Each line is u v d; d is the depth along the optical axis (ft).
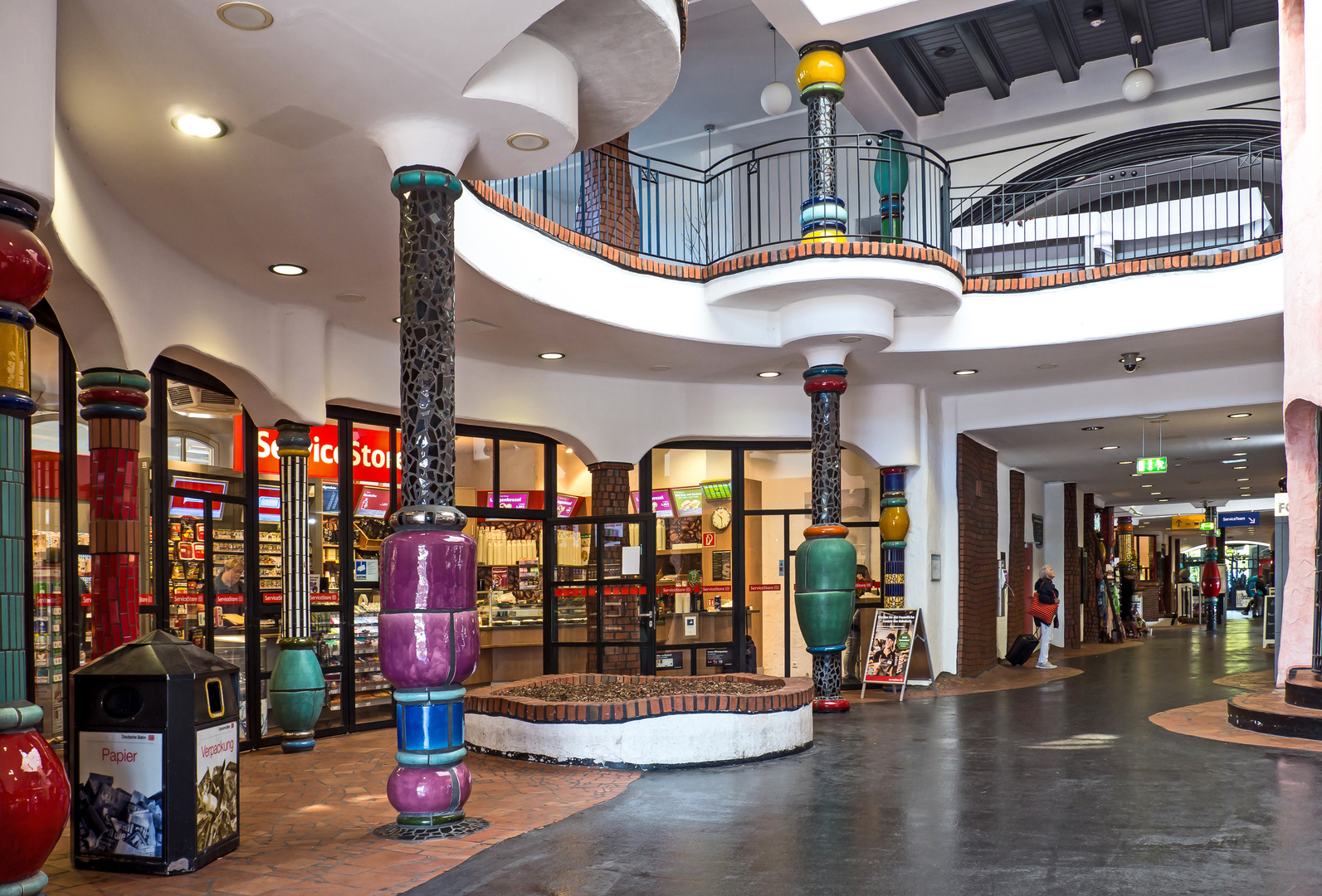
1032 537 71.82
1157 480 77.87
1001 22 41.88
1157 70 44.65
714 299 34.55
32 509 21.29
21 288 11.74
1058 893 14.56
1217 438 53.57
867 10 33.30
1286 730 28.84
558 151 18.88
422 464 17.88
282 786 23.24
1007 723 32.60
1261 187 41.14
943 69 46.19
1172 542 150.71
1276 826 18.40
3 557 11.51
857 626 45.42
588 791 21.89
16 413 11.76
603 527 39.45
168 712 15.74
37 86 12.11
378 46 15.23
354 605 33.30
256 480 30.58
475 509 38.42
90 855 15.88
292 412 28.99
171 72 15.84
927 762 25.46
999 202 48.08
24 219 12.10
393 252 24.57
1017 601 65.10
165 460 26.53
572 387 40.24
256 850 17.08
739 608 43.91
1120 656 63.05
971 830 18.38
